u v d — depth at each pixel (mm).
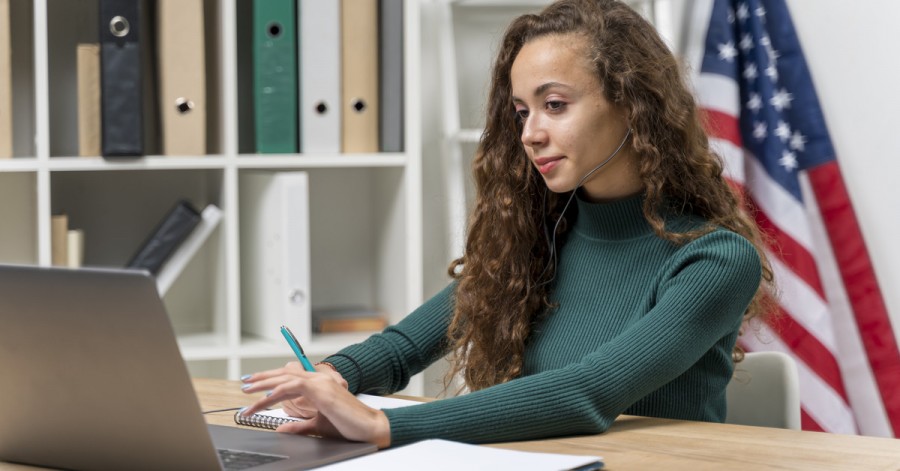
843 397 2400
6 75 2221
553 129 1430
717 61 2492
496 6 2711
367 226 2746
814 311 2406
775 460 1095
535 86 1434
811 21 2562
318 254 2711
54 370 1057
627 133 1456
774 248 2439
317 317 2559
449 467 1009
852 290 2473
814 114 2494
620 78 1417
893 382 2443
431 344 1654
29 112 2455
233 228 2367
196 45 2312
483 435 1188
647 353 1259
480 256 1620
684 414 1420
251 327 2572
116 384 1021
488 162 1644
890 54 2479
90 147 2289
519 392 1214
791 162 2469
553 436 1223
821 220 2512
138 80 2256
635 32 1458
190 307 2625
